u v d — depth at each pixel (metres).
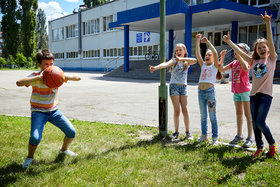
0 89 13.24
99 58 38.66
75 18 42.97
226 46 23.75
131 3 32.44
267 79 3.55
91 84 16.16
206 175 3.08
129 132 5.25
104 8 36.81
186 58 4.29
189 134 4.82
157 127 5.61
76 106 8.46
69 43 45.34
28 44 47.50
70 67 45.38
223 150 3.99
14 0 46.06
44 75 3.24
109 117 6.83
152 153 3.85
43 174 3.10
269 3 20.67
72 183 2.87
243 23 22.39
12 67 44.94
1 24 46.62
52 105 3.47
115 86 14.87
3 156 3.71
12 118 6.42
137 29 26.53
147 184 2.88
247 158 3.62
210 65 4.41
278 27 19.94
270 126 5.62
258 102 3.63
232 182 2.88
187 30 18.34
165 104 4.75
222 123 6.04
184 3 17.92
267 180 2.91
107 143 4.40
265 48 3.54
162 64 4.40
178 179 2.99
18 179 2.98
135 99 9.91
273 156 3.65
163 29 4.57
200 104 4.49
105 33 37.12
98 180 2.97
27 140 4.56
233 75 4.42
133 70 24.39
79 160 3.59
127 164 3.41
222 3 16.41
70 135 3.71
